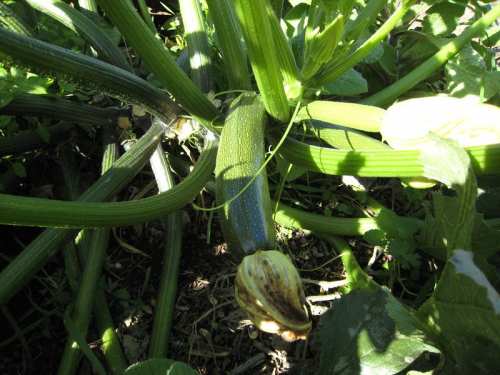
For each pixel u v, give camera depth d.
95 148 0.71
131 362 0.58
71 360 0.54
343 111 0.54
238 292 0.42
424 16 0.82
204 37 0.64
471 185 0.40
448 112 0.48
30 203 0.40
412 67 0.75
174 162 0.70
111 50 0.62
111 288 0.63
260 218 0.46
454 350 0.44
